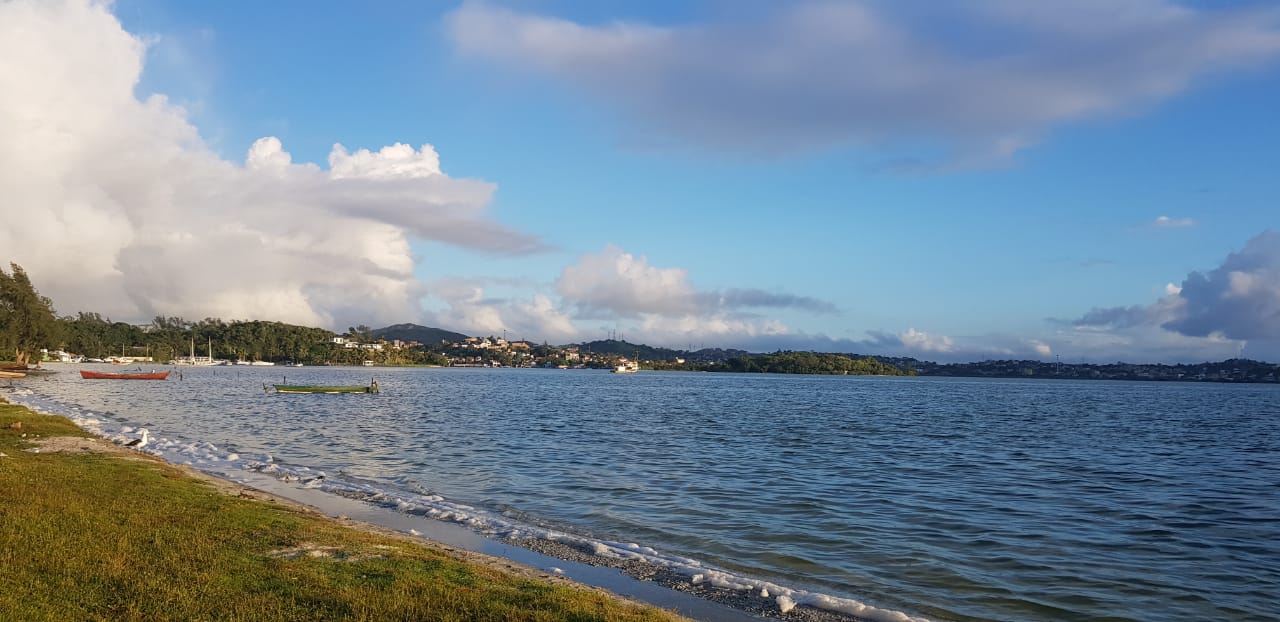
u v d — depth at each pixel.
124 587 11.61
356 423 57.44
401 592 12.28
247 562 13.56
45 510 16.05
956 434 56.78
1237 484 32.06
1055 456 42.53
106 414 60.34
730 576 16.48
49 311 146.12
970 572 17.44
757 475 32.25
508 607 11.95
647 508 24.45
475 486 28.30
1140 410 102.06
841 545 19.86
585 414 74.56
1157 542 20.75
